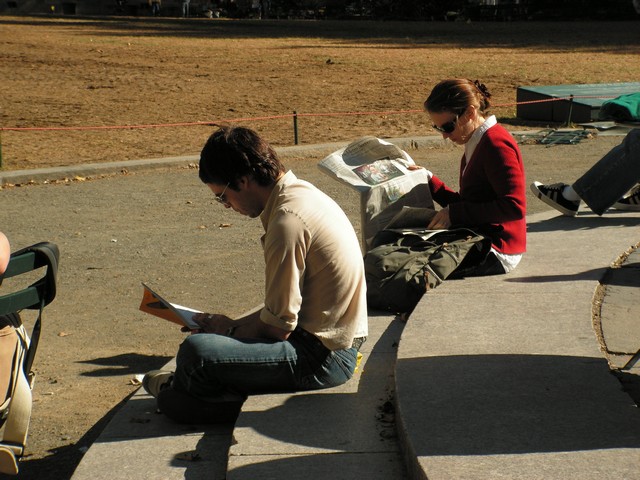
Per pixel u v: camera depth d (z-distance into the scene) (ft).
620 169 23.38
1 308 11.83
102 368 17.99
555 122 53.47
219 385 13.24
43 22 150.82
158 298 14.33
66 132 52.42
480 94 18.28
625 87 56.85
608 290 17.65
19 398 12.26
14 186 38.99
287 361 13.14
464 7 175.01
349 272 13.08
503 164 17.87
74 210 33.73
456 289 17.52
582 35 121.29
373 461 11.44
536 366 13.38
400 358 13.93
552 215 24.94
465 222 18.24
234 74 76.54
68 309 21.93
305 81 71.87
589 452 10.52
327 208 13.07
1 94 66.03
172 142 48.98
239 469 11.30
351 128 52.39
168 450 12.57
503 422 11.46
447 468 10.25
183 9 203.92
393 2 179.93
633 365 13.83
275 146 47.26
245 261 26.09
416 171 19.85
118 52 94.17
